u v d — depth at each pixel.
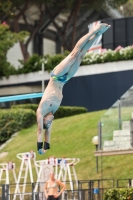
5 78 94.06
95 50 90.25
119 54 84.19
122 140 54.12
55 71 26.02
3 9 98.69
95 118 72.38
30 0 105.06
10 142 72.75
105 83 85.25
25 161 56.50
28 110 76.94
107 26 26.08
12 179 62.31
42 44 121.50
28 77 92.44
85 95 86.62
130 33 87.44
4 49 91.56
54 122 75.75
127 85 83.44
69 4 107.81
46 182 47.53
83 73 86.75
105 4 114.25
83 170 60.84
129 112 54.47
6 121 75.94
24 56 104.06
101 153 54.31
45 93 26.12
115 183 56.81
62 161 53.31
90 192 48.66
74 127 71.50
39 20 108.62
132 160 60.09
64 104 88.19
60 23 123.56
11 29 113.06
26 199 54.31
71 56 26.02
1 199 51.03
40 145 26.19
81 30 124.50
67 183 58.09
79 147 66.00
